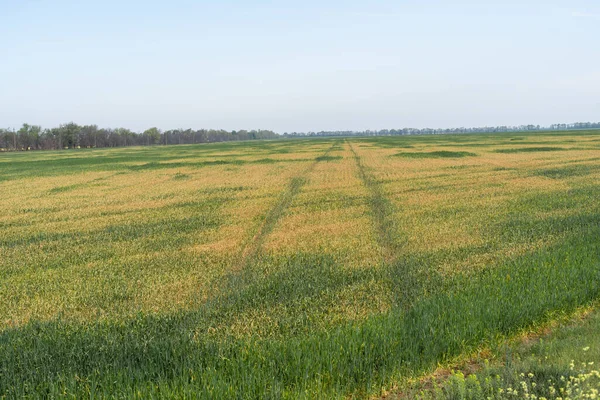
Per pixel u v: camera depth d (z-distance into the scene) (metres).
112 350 8.29
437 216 20.02
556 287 9.96
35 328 9.66
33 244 17.42
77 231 19.58
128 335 9.14
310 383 7.00
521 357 7.71
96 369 7.58
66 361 8.07
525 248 14.18
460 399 6.34
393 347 7.98
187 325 9.62
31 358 8.14
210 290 11.80
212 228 19.25
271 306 10.53
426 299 10.23
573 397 5.91
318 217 20.98
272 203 25.02
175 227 19.69
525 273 11.41
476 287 10.60
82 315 10.45
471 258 13.53
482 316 8.85
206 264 14.17
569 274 10.78
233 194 28.69
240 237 17.52
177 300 11.20
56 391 6.89
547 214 19.12
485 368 7.26
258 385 6.86
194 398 6.58
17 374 7.55
